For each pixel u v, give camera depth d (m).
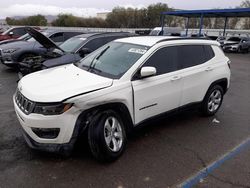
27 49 9.48
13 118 5.00
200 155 3.71
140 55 3.91
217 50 5.26
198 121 5.04
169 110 4.31
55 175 3.15
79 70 4.03
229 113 5.59
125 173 3.22
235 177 3.19
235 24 51.66
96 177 3.13
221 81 5.26
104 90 3.30
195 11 27.25
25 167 3.30
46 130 3.11
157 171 3.28
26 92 3.34
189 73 4.48
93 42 7.79
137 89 3.66
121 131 3.57
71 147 3.21
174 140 4.17
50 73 4.02
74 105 3.07
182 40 4.54
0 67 11.18
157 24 56.94
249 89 8.09
